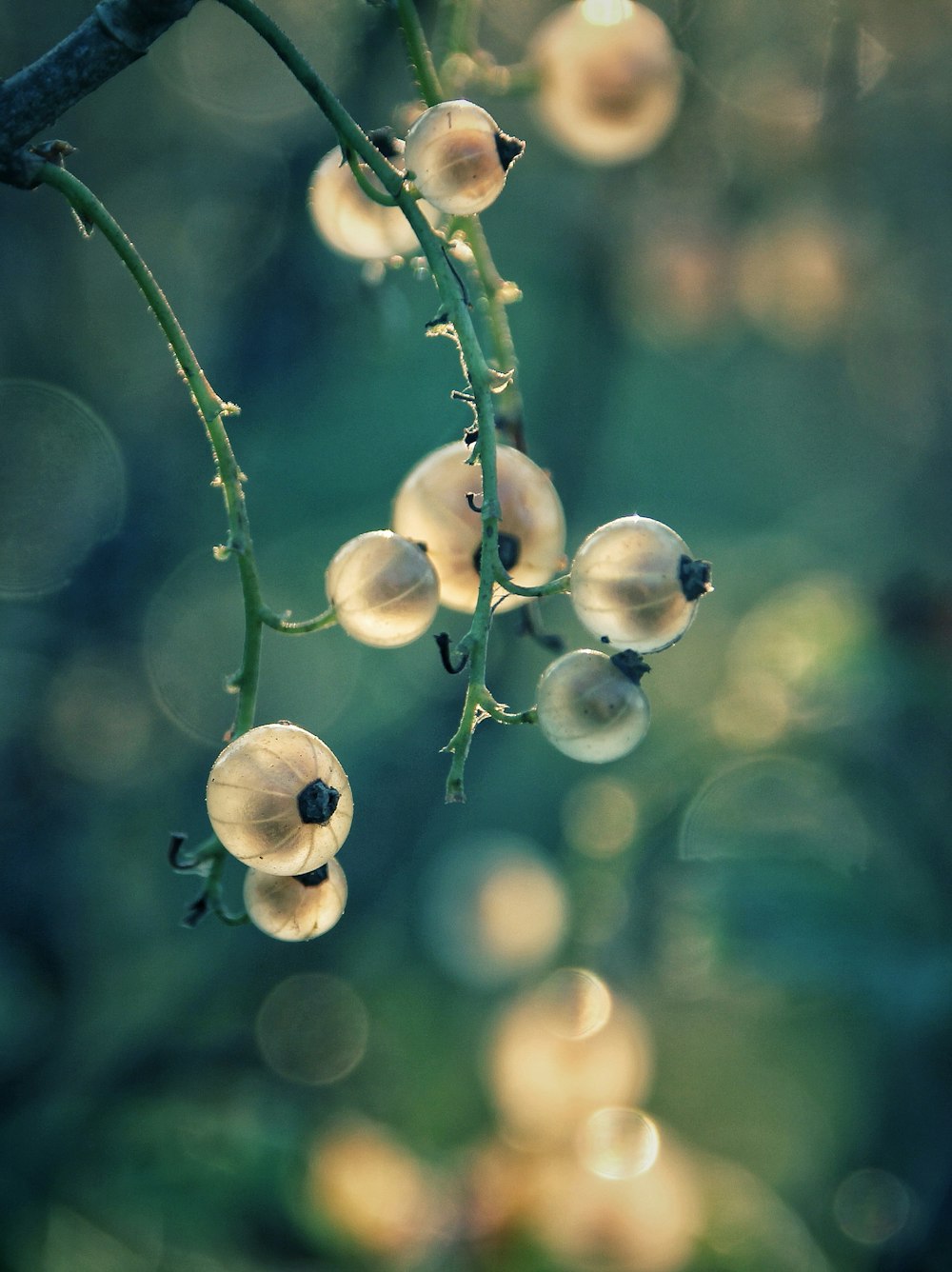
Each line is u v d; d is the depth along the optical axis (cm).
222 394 42
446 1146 40
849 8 42
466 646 20
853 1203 38
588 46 25
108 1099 35
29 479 44
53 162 20
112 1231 32
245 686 20
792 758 42
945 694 39
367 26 33
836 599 43
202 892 20
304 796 20
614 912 43
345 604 20
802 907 34
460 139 20
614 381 43
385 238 23
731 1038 44
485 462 20
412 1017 44
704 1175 35
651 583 20
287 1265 32
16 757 42
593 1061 33
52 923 40
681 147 41
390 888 43
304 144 40
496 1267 30
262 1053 41
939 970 32
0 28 43
